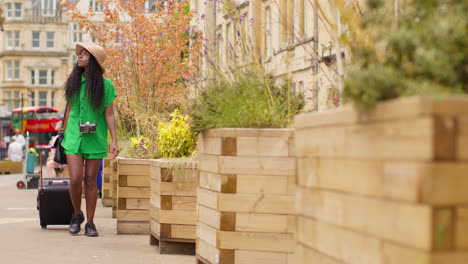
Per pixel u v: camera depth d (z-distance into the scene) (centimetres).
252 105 556
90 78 872
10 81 9856
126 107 1269
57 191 960
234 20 641
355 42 354
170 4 2034
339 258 326
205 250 586
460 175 260
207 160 580
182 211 718
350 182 315
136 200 910
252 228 539
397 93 285
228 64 609
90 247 780
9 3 9944
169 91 1438
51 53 9869
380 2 305
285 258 534
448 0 293
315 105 628
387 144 283
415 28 289
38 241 836
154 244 800
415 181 265
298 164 374
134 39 1845
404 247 272
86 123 866
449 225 259
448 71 275
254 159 537
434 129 257
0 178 3325
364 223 303
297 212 375
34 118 6544
